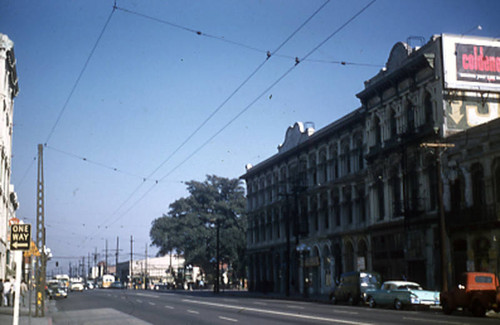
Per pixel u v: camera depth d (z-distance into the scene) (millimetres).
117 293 68000
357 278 35281
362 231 46656
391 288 30750
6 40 44219
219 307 32750
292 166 61562
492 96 38656
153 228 94625
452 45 38219
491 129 33500
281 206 63781
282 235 63656
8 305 36188
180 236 92688
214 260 89062
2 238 49406
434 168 38375
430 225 38125
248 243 74875
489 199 33344
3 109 46156
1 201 48312
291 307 31688
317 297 48188
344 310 28500
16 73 51344
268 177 68875
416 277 39656
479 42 38688
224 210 94938
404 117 41938
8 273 54594
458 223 35281
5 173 51156
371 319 21484
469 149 35281
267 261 68312
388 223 42688
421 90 39938
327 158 53594
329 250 52531
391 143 42438
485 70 38500
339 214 51531
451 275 36094
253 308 30812
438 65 37969
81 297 53906
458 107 37938
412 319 21516
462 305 24844
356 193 48406
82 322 24312
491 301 23812
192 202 95562
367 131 46844
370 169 45781
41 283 28359
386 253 43312
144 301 42938
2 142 45969
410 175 40594
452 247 36281
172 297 51969
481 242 33969
